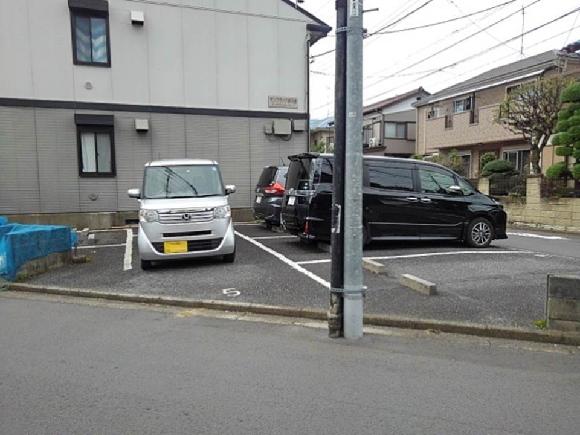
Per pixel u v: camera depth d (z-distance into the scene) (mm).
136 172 13188
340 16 4391
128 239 10914
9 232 7609
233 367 3807
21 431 2811
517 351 4199
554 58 18094
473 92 21859
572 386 3463
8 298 6230
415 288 5902
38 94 12312
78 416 2996
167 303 5812
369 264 6977
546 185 14414
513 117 15656
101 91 12773
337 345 4336
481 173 18281
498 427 2859
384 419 2955
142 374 3664
